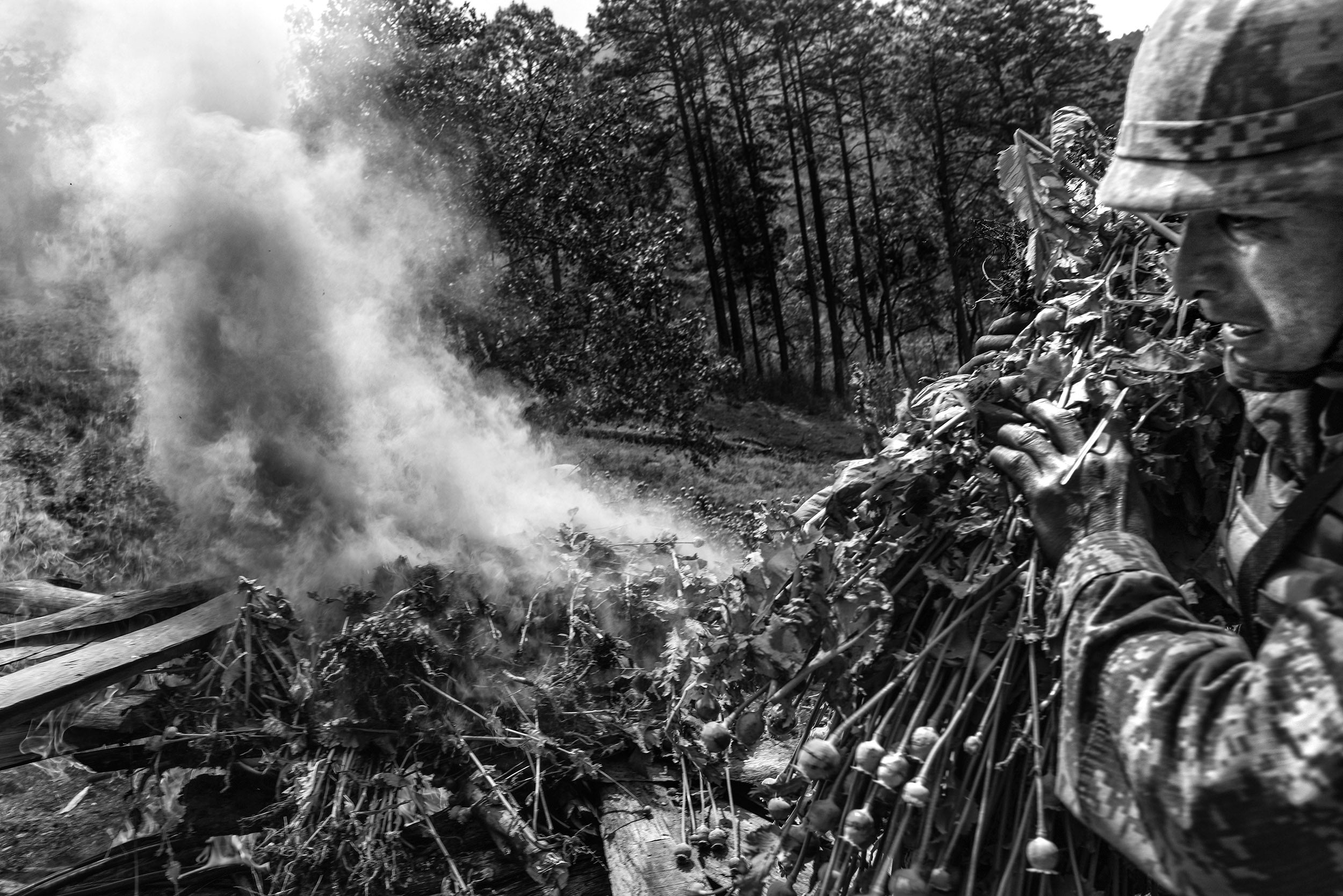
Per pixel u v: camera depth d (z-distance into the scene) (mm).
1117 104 14234
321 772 2533
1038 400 1403
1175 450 1357
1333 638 833
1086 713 1037
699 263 44500
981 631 1421
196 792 2539
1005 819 1388
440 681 2746
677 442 15266
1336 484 1014
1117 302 1566
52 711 2623
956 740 1415
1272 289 976
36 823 3139
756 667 1579
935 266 41156
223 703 2625
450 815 2541
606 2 39875
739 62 40562
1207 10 992
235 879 2566
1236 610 1329
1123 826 999
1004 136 37594
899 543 1497
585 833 2607
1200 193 968
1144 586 1067
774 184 42250
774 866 1682
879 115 41031
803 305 46844
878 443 1687
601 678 2893
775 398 37625
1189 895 922
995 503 1453
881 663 1499
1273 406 1125
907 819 1375
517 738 2639
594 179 14680
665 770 2738
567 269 14023
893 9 38844
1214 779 859
